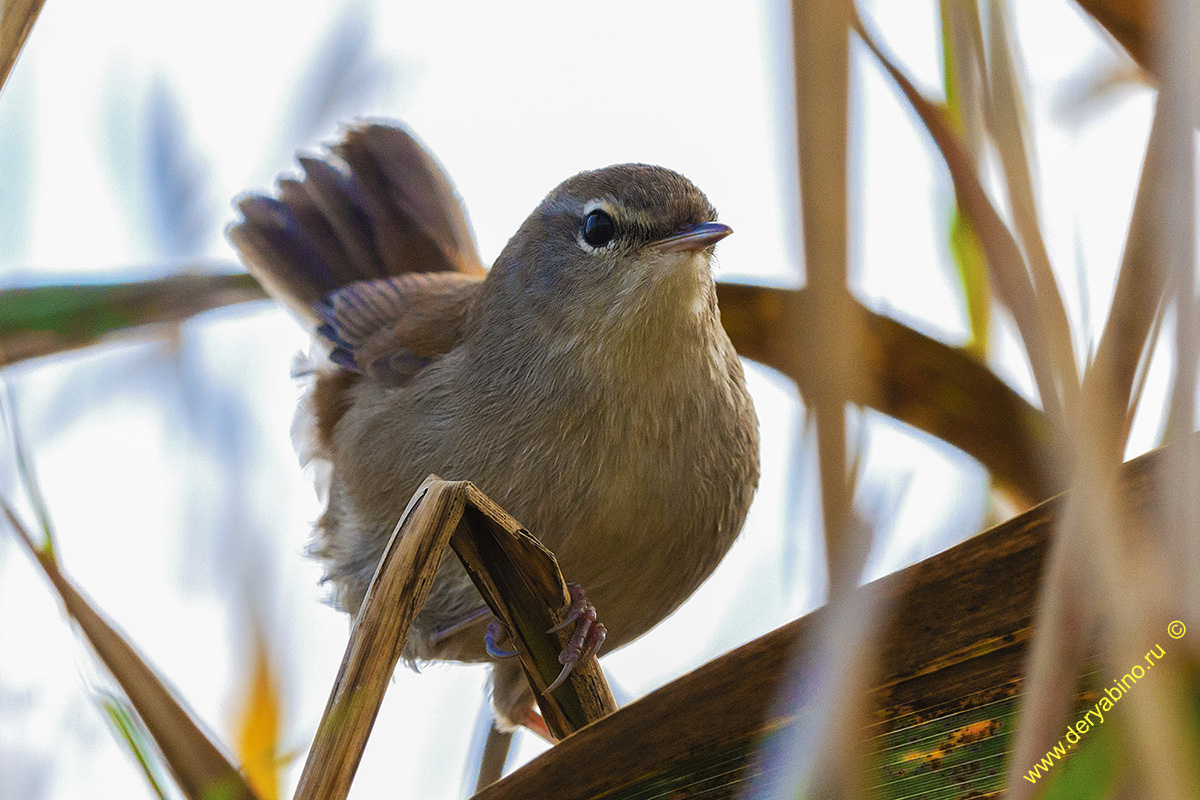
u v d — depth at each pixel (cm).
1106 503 89
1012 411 169
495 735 173
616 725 164
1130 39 166
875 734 157
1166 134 81
